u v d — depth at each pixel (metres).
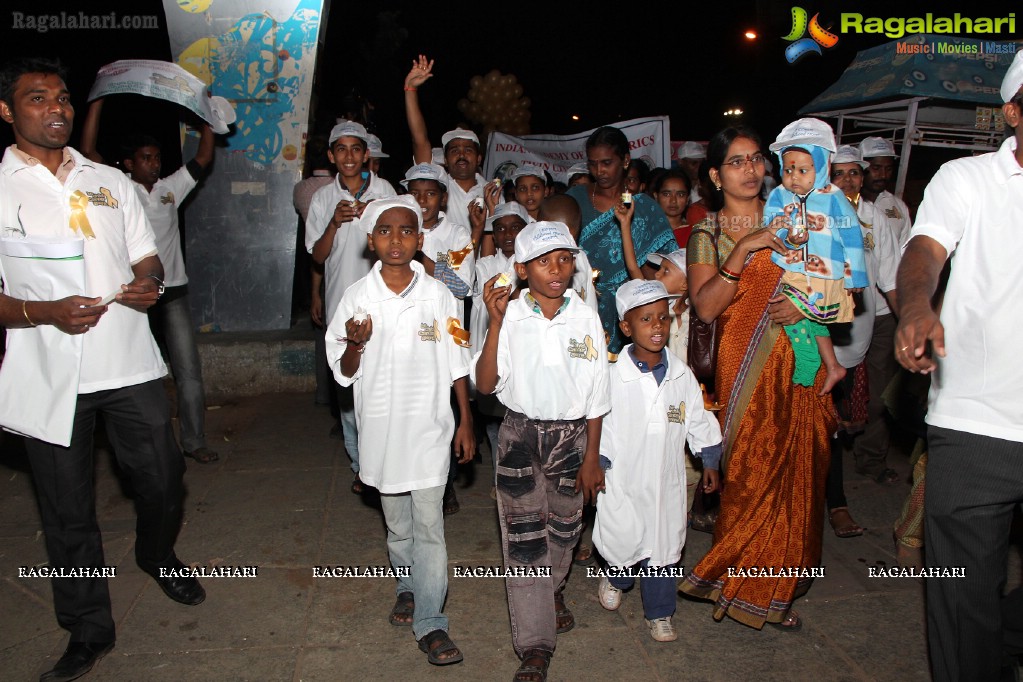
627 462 3.07
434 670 2.98
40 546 4.01
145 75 5.01
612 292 4.26
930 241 2.19
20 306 2.66
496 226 4.09
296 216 6.65
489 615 3.37
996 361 2.13
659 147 7.24
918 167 7.52
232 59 6.34
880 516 4.34
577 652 3.10
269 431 5.70
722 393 3.17
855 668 3.00
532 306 2.89
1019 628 2.39
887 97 6.58
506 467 2.91
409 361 2.97
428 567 3.03
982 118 6.63
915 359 1.98
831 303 2.90
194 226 6.57
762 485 3.07
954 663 2.31
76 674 2.91
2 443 5.45
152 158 4.77
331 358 3.09
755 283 3.03
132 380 2.97
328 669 2.98
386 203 2.93
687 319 3.88
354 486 4.62
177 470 3.17
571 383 2.85
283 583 3.62
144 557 3.34
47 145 2.71
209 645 3.13
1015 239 2.10
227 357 6.43
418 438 2.99
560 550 3.03
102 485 4.71
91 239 2.83
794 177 2.89
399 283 2.99
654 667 3.00
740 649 3.12
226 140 6.46
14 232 2.73
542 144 7.82
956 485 2.21
